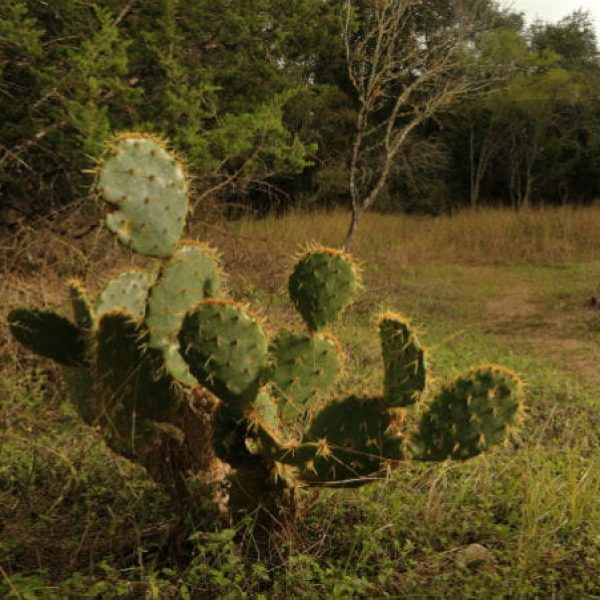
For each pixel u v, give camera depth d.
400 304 12.55
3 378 5.17
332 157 23.25
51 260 7.01
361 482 3.45
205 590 3.27
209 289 3.49
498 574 3.55
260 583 3.40
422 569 3.59
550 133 35.19
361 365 6.74
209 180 9.12
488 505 4.11
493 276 16.80
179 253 3.41
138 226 3.40
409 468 4.41
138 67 9.88
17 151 8.52
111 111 9.45
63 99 8.07
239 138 9.34
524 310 12.78
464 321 11.88
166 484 3.63
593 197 35.56
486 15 14.48
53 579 3.38
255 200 19.02
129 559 3.51
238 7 10.78
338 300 3.46
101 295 3.85
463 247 19.81
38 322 3.77
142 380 3.42
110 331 3.40
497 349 9.48
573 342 10.26
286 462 3.34
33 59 8.43
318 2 11.45
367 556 3.57
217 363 3.23
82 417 3.97
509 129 33.41
